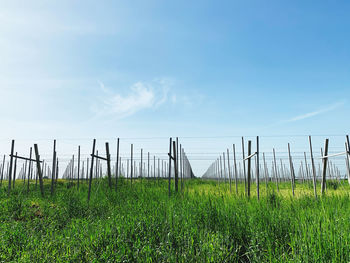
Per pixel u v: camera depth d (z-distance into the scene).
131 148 13.91
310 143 10.34
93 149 10.88
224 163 15.83
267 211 6.07
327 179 17.11
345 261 3.56
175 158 12.60
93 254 4.43
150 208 6.85
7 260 4.54
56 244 5.00
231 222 5.46
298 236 4.53
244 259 4.59
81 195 11.21
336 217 5.30
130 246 4.61
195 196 8.82
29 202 9.38
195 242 4.65
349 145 9.77
